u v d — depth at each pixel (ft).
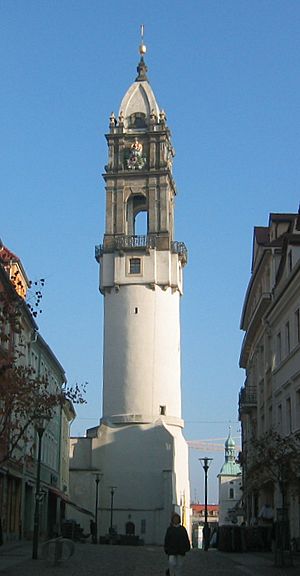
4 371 95.96
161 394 301.63
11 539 186.09
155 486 293.23
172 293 311.88
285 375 161.07
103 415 304.91
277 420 167.73
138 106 326.03
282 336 165.58
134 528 290.76
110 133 320.91
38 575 87.45
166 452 295.28
